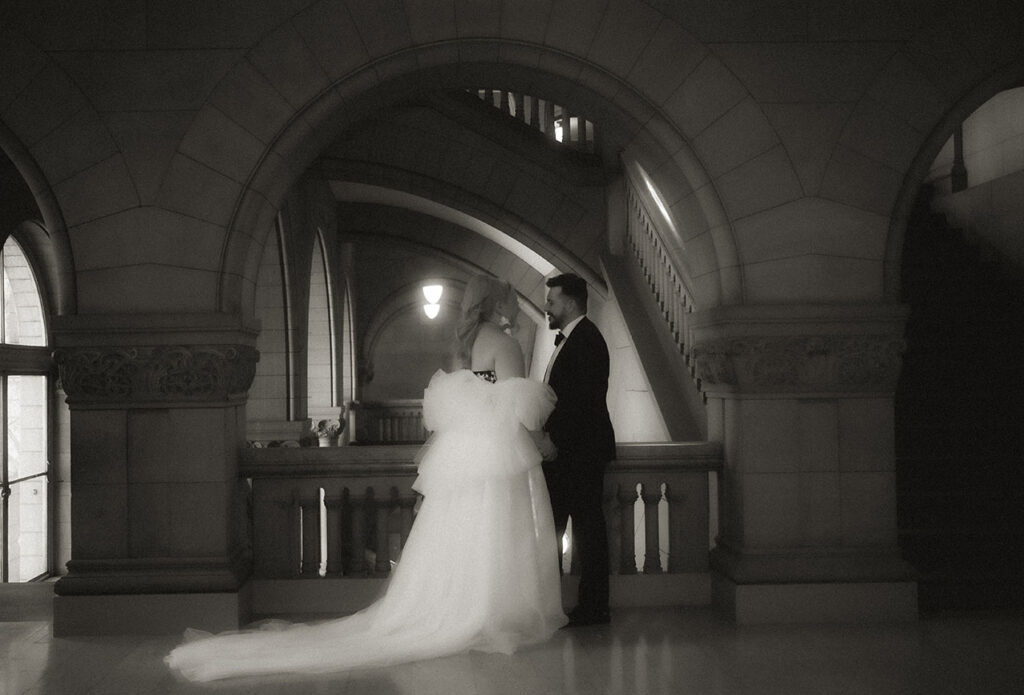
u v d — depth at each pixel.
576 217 9.95
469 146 9.77
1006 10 5.29
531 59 5.29
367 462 5.40
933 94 5.30
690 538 5.56
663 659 4.40
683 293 7.94
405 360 17.92
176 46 5.09
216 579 4.98
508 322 4.98
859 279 5.29
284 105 5.13
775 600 5.08
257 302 10.04
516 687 3.99
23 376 9.87
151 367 4.99
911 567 5.16
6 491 9.49
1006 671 4.21
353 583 5.38
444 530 4.59
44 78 5.05
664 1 5.29
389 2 5.17
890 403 5.25
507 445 4.57
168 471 5.06
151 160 5.07
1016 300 8.04
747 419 5.23
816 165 5.30
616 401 10.01
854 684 4.04
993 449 6.77
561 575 5.45
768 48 5.30
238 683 4.07
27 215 8.30
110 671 4.30
